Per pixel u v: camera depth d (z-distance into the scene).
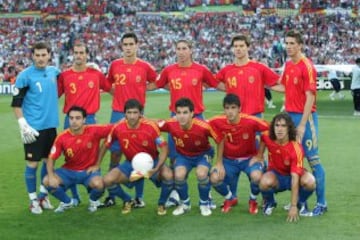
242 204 9.23
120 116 10.06
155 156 8.89
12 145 15.69
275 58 41.25
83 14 51.00
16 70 43.00
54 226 8.03
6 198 9.76
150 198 9.70
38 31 49.81
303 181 8.25
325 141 15.63
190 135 8.62
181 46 9.46
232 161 8.91
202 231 7.70
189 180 11.05
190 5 50.88
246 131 8.62
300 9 49.44
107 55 46.22
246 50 9.40
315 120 8.85
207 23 49.19
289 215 8.18
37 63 8.95
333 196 9.61
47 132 9.05
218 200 9.56
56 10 51.31
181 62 9.62
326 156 13.36
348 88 29.17
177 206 9.09
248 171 8.67
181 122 8.45
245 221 8.18
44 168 9.15
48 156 8.80
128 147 8.72
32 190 8.85
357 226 7.85
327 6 49.25
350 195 9.66
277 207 8.98
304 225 7.92
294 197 8.20
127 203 8.80
